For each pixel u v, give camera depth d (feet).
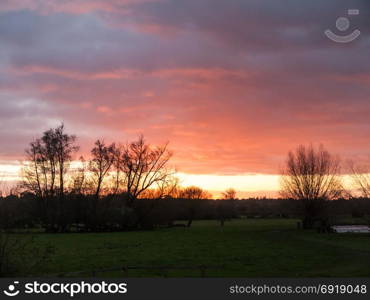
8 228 93.76
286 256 135.13
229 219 458.91
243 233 247.70
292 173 280.10
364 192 245.45
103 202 308.81
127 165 320.09
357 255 135.03
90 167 311.06
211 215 461.37
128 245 178.70
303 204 276.21
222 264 116.88
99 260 126.11
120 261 123.85
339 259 126.82
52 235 251.80
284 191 283.18
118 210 302.25
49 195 297.53
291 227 299.79
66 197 297.74
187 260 125.70
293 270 107.14
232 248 161.89
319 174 275.18
